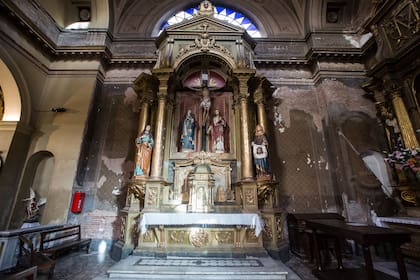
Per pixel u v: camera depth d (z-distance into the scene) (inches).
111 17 337.4
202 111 271.7
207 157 247.8
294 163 277.4
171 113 268.5
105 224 254.4
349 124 272.1
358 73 297.3
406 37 234.7
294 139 287.6
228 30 279.1
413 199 213.2
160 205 215.0
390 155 218.7
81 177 261.1
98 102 298.0
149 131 240.2
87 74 295.1
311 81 314.8
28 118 259.1
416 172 200.4
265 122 257.6
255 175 237.6
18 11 241.1
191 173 222.2
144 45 335.9
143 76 261.1
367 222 233.8
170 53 265.4
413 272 168.1
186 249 192.1
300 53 331.9
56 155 257.6
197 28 279.4
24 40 259.9
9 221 229.6
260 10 369.4
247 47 285.6
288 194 265.3
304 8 349.1
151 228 199.8
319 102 301.1
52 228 214.8
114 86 311.9
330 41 320.2
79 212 249.9
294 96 307.1
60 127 268.5
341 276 152.0
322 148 283.0
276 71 319.0
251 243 197.3
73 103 279.9
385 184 254.5
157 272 150.0
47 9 296.7
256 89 271.4
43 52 287.7
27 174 253.1
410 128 223.5
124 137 288.8
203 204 208.5
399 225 203.3
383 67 245.1
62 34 316.8
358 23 323.6
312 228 180.5
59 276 158.9
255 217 195.5
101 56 302.8
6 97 251.8
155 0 369.1
